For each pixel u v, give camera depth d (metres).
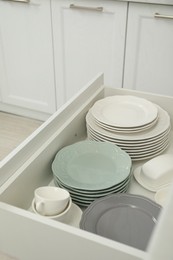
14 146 2.06
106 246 0.49
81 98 0.97
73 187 0.69
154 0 1.56
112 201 0.67
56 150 0.83
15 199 0.68
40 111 2.29
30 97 2.24
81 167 0.77
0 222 0.59
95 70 1.94
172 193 0.40
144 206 0.66
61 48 1.95
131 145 0.84
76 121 0.92
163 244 0.36
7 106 2.41
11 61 2.14
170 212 0.38
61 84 2.08
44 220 0.54
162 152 0.89
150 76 1.83
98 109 0.95
